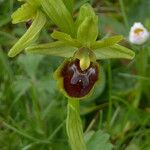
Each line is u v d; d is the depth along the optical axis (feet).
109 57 0.41
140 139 0.53
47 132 0.55
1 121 0.55
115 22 0.64
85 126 0.57
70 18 0.41
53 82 0.58
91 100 0.58
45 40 0.64
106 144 0.47
